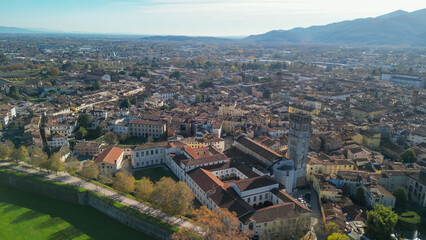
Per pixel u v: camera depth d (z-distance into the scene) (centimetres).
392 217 17175
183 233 16750
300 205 19012
